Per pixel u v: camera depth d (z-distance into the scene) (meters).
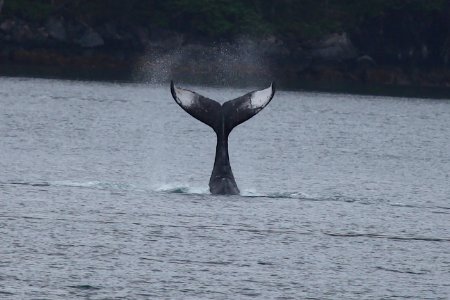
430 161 176.88
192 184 128.00
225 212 105.81
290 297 79.38
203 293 79.38
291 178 140.38
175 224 99.25
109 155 158.12
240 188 126.25
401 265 89.44
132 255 88.25
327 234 99.25
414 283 84.31
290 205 112.56
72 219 99.81
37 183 121.44
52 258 86.31
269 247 92.94
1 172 129.88
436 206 120.00
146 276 82.75
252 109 108.25
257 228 99.56
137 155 161.12
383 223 106.06
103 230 95.94
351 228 102.50
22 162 141.25
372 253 93.00
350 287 82.50
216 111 109.06
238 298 78.69
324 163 162.62
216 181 115.75
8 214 100.81
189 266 85.88
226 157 115.94
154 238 93.88
